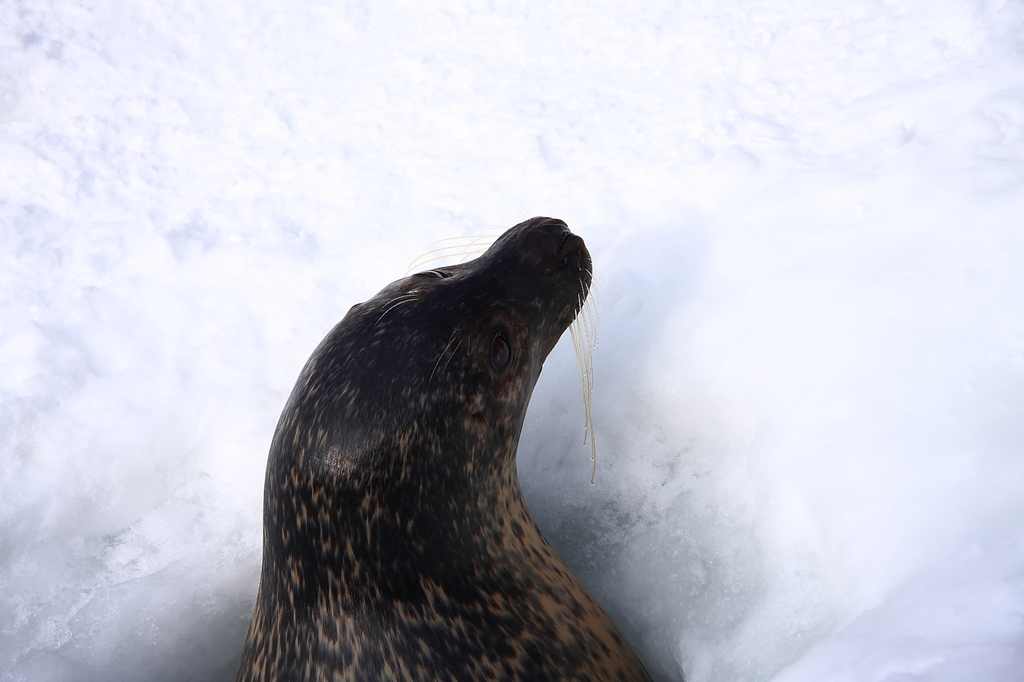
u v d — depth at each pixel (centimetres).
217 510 380
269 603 286
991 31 438
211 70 632
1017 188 331
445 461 280
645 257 401
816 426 291
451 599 273
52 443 390
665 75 519
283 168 534
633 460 355
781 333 330
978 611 197
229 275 467
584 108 514
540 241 317
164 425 396
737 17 544
